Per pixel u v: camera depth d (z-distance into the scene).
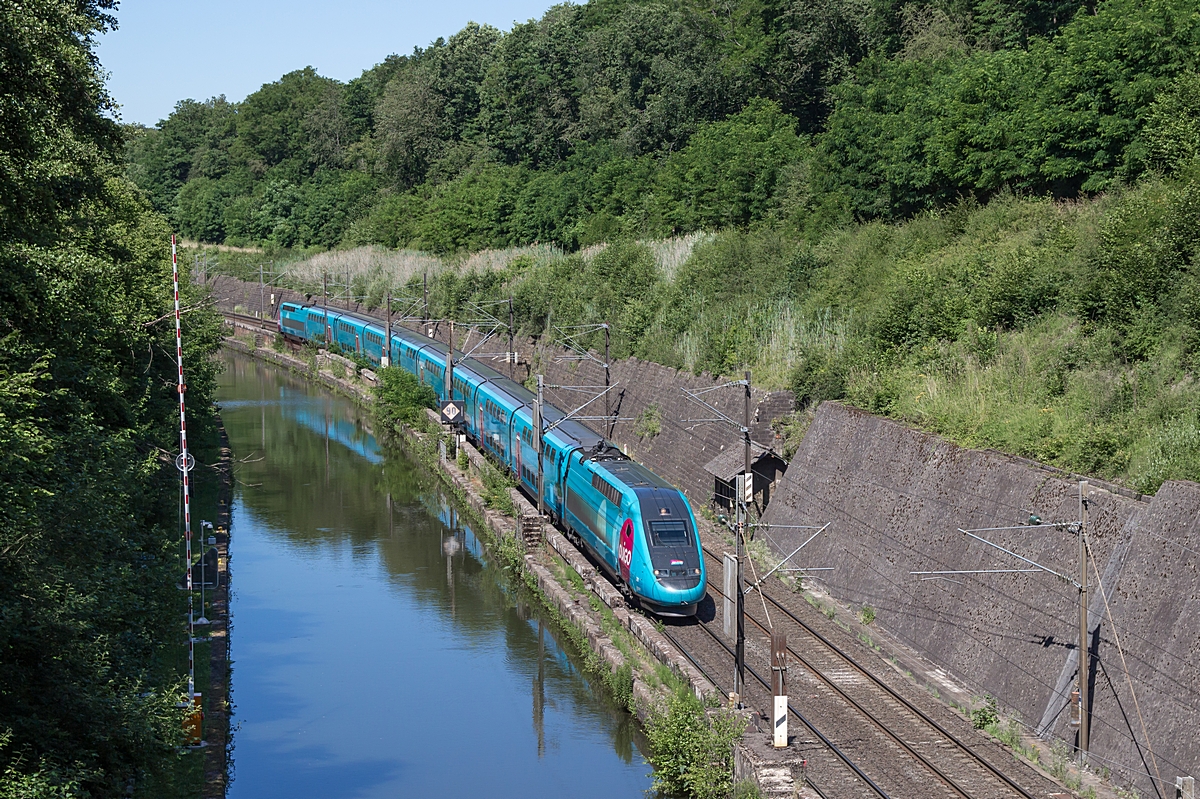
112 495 27.80
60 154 29.52
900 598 34.34
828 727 27.45
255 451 70.81
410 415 73.94
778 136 80.25
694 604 35.06
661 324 63.38
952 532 33.19
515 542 45.84
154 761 22.44
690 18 107.38
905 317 46.22
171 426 46.00
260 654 38.06
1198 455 27.20
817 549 39.97
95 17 33.09
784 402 46.88
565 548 42.72
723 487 46.75
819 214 66.75
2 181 24.59
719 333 55.91
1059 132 50.88
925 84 67.69
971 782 24.31
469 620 41.53
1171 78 46.94
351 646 38.81
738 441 46.53
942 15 79.62
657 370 58.97
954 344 42.97
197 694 28.94
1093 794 23.36
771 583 39.25
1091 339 37.25
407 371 82.06
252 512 57.00
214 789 26.09
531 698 34.16
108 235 38.72
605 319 69.62
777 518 43.59
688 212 82.94
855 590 36.84
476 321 88.31
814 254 60.69
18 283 26.81
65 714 20.22
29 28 24.33
